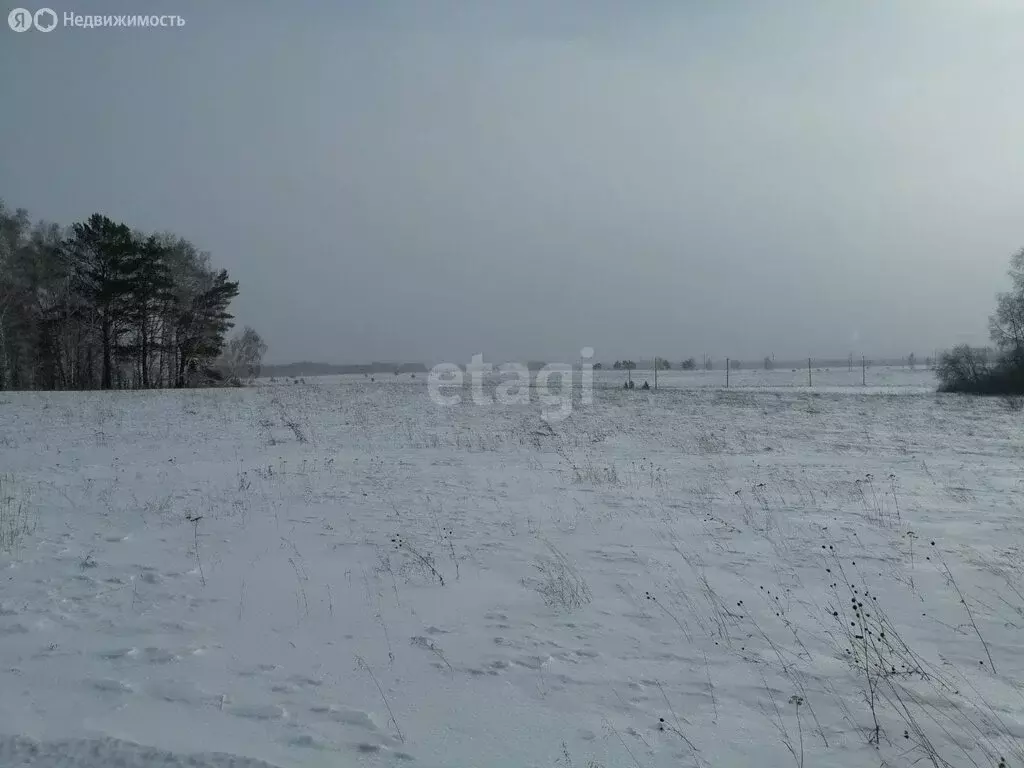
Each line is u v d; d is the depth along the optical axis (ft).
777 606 20.24
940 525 30.94
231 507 32.96
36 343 143.43
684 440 66.74
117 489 36.94
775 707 14.10
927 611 19.85
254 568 23.38
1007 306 160.56
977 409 107.65
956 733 13.06
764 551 26.43
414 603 20.18
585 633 18.04
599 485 41.37
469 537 28.22
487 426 74.08
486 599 20.68
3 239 135.33
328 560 24.47
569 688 14.85
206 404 85.20
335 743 12.38
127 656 16.05
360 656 16.35
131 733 12.50
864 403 116.06
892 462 54.24
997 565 24.25
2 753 11.66
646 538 28.45
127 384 167.84
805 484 42.45
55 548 25.38
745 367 650.43
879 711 13.96
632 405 103.76
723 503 35.94
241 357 232.94
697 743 12.67
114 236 139.95
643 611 19.72
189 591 20.90
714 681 15.29
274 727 12.93
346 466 46.52
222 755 11.73
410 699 14.24
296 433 61.05
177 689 14.42
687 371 442.09
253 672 15.37
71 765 11.41
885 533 29.32
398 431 67.41
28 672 15.06
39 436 57.77
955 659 16.51
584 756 12.14
